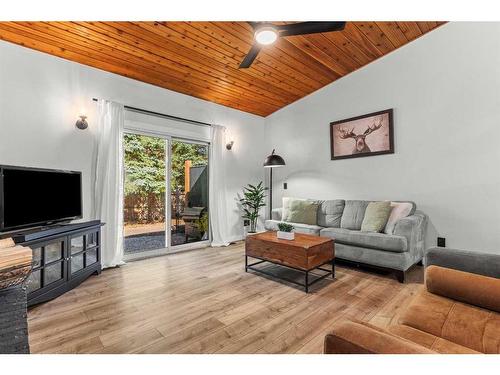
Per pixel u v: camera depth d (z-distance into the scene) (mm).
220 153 4660
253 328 1874
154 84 3879
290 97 4785
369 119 3879
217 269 3229
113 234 3338
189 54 3266
